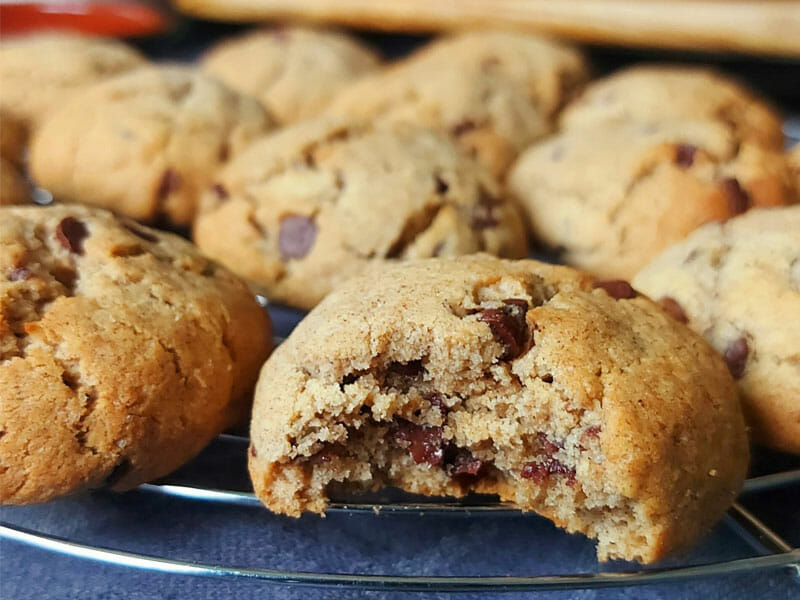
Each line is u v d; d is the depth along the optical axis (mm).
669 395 137
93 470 140
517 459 144
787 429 154
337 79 276
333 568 141
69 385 140
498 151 226
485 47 260
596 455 136
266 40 295
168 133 209
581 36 336
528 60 256
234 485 152
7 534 134
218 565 133
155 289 154
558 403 138
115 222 167
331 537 146
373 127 204
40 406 138
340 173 191
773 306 156
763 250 164
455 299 145
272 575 127
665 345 146
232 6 359
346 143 197
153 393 143
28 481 137
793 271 160
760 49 324
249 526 147
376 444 147
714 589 139
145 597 135
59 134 215
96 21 332
